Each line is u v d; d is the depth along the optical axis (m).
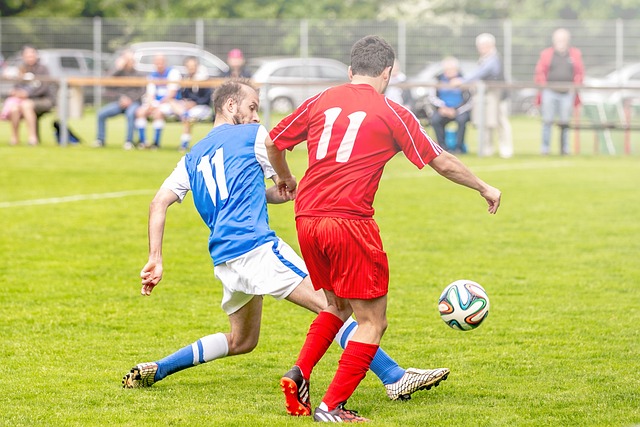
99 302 23.42
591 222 35.81
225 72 61.47
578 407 15.31
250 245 15.16
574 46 102.00
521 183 46.59
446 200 41.22
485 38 60.09
